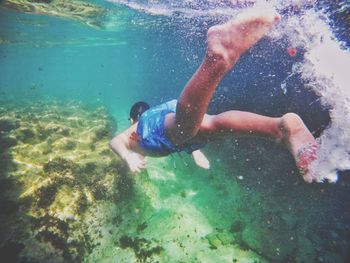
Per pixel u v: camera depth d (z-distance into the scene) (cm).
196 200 316
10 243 176
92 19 559
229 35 73
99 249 216
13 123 307
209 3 296
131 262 223
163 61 1916
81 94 1420
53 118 409
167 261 233
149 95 1337
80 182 232
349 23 152
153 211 274
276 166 349
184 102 85
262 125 94
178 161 379
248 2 237
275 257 254
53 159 238
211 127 104
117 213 242
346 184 322
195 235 264
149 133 123
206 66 77
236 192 332
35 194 204
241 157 371
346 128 84
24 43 914
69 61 1931
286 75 387
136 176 276
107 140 313
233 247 262
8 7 438
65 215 205
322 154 82
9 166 217
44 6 433
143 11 443
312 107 336
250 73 446
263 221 283
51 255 186
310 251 266
